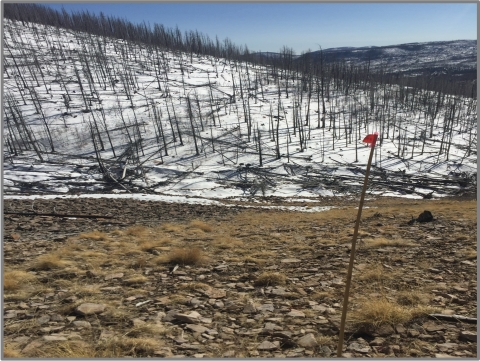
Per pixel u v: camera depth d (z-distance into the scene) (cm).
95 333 475
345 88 10638
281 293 620
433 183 5250
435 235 1073
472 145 6838
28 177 4766
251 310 544
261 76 11419
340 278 696
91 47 11525
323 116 7625
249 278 719
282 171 5594
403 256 838
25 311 549
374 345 429
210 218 2181
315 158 6075
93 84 8650
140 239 1175
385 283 652
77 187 4634
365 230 1259
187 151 6144
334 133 6925
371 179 5381
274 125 7538
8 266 805
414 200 4453
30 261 859
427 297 566
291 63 12331
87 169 5238
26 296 614
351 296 594
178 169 5456
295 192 4925
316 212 2670
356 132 7038
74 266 809
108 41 13275
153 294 630
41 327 493
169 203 2989
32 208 2308
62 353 413
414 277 676
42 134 6225
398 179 5384
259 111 8288
